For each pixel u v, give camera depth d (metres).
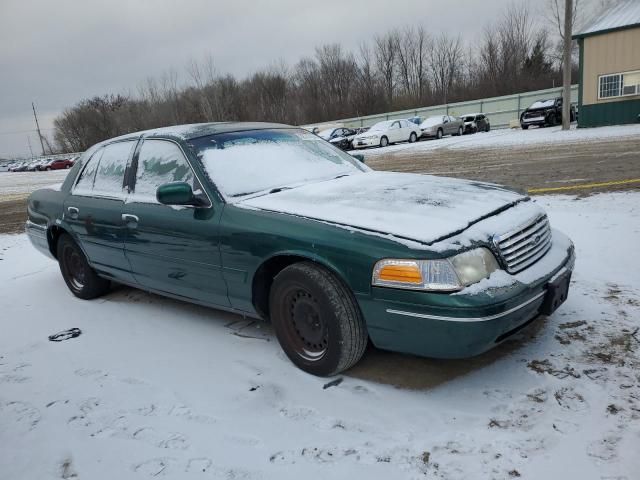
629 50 19.33
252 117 53.19
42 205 5.03
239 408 2.85
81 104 72.38
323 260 2.84
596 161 10.89
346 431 2.57
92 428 2.81
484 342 2.57
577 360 3.00
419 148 21.77
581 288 4.02
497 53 52.03
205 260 3.44
